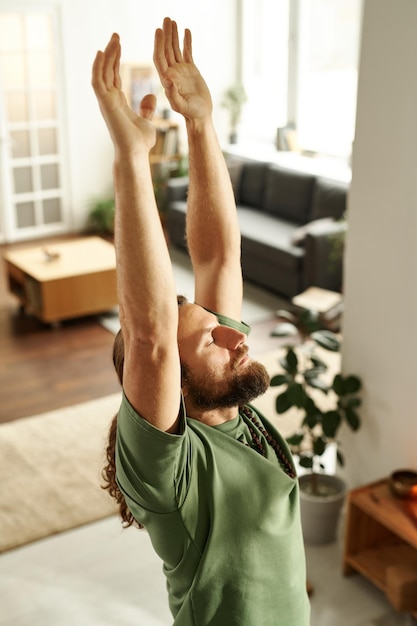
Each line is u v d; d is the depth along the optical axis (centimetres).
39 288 604
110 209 854
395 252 314
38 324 626
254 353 558
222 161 151
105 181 880
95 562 351
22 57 793
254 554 137
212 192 152
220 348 138
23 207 842
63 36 803
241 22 861
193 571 139
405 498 315
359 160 320
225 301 154
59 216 866
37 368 550
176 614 148
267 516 137
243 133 893
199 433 138
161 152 864
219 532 135
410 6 282
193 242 156
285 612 142
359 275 335
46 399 507
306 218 723
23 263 634
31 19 786
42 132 827
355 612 316
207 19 847
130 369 123
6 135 806
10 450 442
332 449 418
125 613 321
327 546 352
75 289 609
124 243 114
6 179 820
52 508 390
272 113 852
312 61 786
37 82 809
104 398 505
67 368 550
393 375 331
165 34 137
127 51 834
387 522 303
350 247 336
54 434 460
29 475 419
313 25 775
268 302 659
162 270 116
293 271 641
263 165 777
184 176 858
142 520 140
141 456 126
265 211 770
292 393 347
